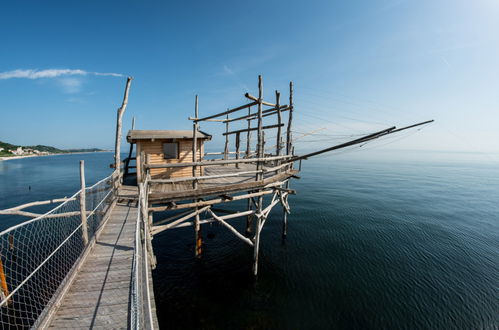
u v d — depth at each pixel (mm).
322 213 19531
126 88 10188
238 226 15945
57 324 3459
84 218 5867
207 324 7418
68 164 83500
